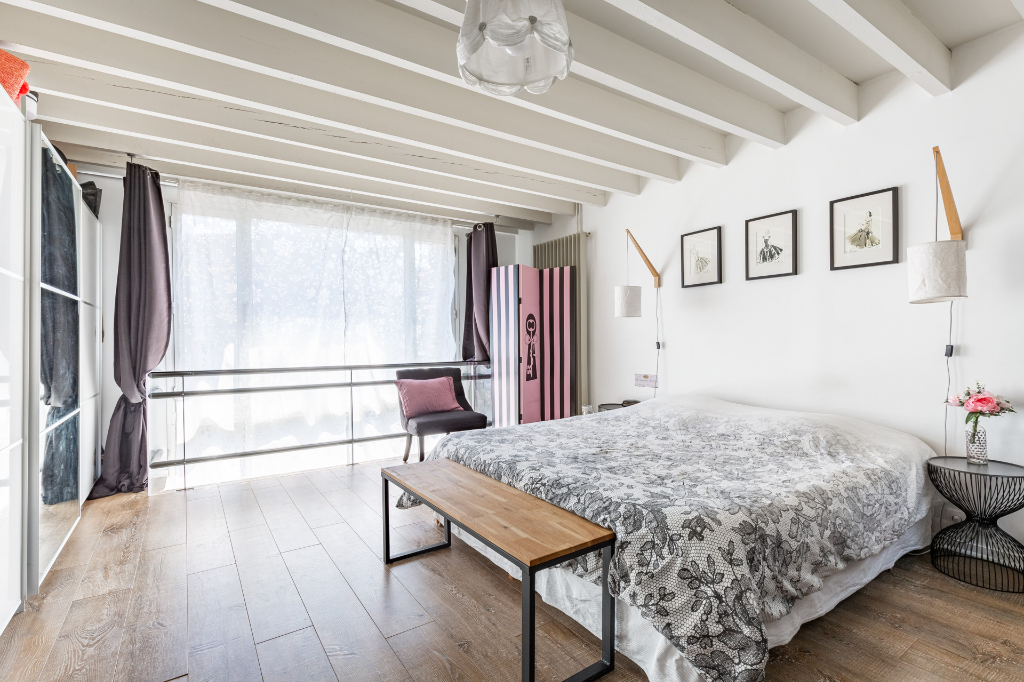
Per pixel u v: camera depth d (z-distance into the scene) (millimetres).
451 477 2320
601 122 2881
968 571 2232
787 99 3053
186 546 2607
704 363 3744
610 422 3236
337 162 3594
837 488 1938
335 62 2379
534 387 4770
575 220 4957
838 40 2434
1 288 1836
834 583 1883
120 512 3121
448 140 3197
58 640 1787
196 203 3922
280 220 4277
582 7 2176
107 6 1856
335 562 2424
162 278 3639
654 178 3984
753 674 1334
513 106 2986
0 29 2004
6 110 1879
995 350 2387
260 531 2814
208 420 3859
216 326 3986
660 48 2492
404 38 2164
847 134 2922
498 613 1969
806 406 3127
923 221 2619
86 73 2477
